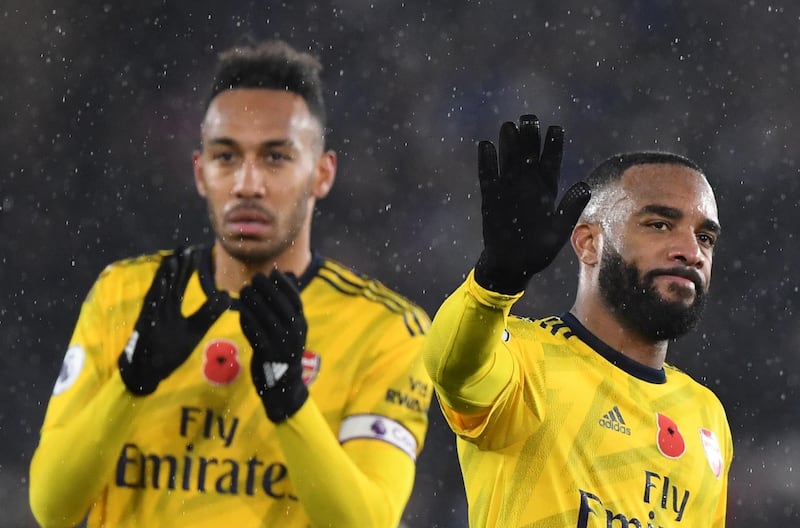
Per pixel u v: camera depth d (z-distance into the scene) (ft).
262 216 39.19
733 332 148.36
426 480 126.00
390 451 38.70
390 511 37.86
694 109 160.04
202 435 37.93
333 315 40.04
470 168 154.51
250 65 40.16
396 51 158.10
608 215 42.83
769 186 157.58
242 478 37.65
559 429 39.96
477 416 37.19
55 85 146.82
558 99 158.92
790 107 160.56
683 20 160.66
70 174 144.56
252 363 36.42
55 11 147.64
